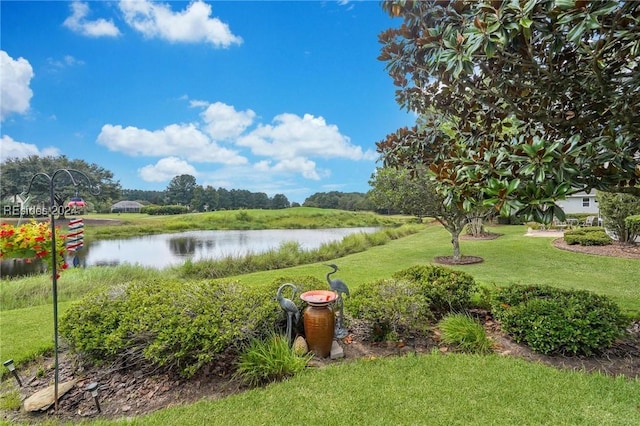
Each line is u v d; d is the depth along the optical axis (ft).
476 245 36.40
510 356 9.39
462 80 8.56
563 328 9.14
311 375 8.46
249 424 6.68
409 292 11.05
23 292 19.74
